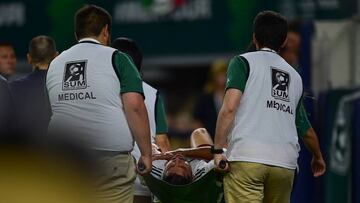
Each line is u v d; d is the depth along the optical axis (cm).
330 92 2627
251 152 1523
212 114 2786
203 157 1684
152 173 1670
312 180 2495
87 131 1444
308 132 1673
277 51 1614
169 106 4156
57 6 3925
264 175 1536
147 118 1460
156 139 1875
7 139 561
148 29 3834
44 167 561
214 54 3741
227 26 3712
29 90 1770
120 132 1448
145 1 3819
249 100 1542
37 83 1784
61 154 568
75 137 581
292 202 2492
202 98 2806
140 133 1450
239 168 1532
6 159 555
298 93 1603
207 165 1638
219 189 1662
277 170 1539
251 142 1529
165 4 3797
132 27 3853
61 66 1484
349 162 2589
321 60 2661
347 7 2750
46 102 1698
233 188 1546
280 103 1558
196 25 3769
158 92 1894
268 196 1590
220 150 1529
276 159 1534
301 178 2481
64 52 1510
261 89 1545
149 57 3841
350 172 2588
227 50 3722
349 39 2675
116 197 1457
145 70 4159
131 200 1495
